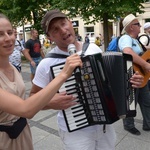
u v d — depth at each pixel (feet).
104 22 27.09
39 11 40.83
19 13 40.47
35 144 10.80
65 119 5.86
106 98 5.44
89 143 6.36
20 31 70.49
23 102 3.91
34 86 6.45
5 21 5.02
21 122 5.44
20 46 17.39
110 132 6.70
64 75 4.04
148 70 9.90
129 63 5.79
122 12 23.77
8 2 39.91
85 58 5.34
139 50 10.54
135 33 10.56
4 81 5.22
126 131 11.60
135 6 25.23
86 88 5.55
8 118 5.22
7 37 5.00
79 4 25.35
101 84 5.38
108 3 24.00
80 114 5.81
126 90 5.70
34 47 20.98
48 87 3.92
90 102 5.64
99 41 61.41
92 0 25.05
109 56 5.57
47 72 6.24
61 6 26.02
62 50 6.34
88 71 5.41
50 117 13.97
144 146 10.29
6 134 5.24
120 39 10.25
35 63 21.24
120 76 5.61
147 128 11.50
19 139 5.46
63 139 6.59
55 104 5.56
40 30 41.19
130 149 10.11
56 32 6.12
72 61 4.06
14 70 5.65
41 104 3.86
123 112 5.68
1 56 5.20
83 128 6.21
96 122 5.75
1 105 4.00
